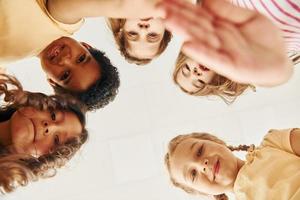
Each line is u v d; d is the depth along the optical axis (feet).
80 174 3.08
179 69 2.97
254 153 2.65
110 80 2.89
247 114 3.21
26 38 2.22
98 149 3.08
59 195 3.09
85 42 2.80
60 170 3.01
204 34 1.07
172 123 3.16
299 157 2.45
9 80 2.71
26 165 2.55
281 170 2.45
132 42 2.80
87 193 3.13
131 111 3.08
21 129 2.50
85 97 2.84
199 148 2.89
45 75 2.80
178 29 1.07
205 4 1.13
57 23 2.14
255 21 1.13
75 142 2.74
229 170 2.80
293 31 1.85
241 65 1.07
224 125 3.21
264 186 2.48
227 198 3.05
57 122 2.61
